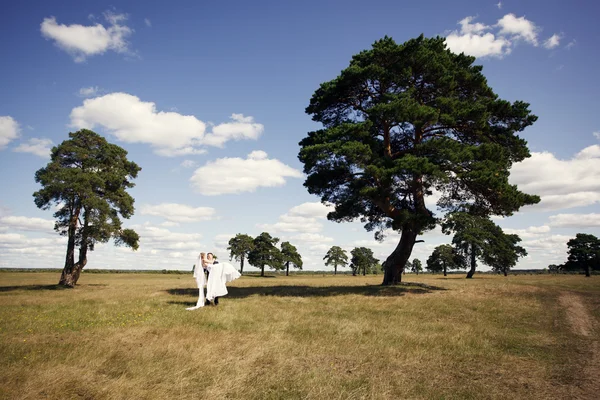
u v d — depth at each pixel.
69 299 16.94
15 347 6.69
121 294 19.62
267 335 8.25
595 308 14.10
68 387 4.74
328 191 21.92
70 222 29.75
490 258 57.81
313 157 18.62
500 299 16.69
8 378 4.93
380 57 20.80
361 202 22.08
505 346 7.79
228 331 8.65
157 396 4.51
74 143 31.06
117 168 32.84
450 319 11.40
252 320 10.35
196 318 10.47
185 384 4.91
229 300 16.00
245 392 4.72
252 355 6.43
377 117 19.44
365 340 7.98
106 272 109.94
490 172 17.50
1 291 24.23
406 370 5.93
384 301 15.80
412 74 20.56
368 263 113.81
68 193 28.55
